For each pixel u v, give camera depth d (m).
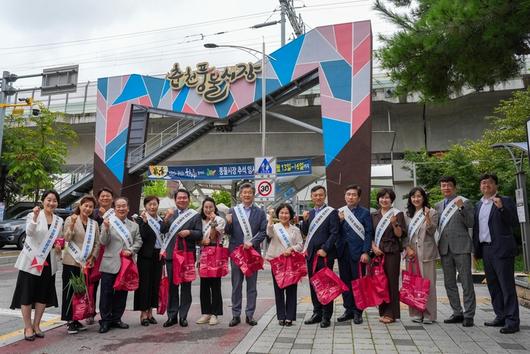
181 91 21.84
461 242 6.22
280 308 6.35
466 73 6.62
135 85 22.81
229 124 21.94
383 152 25.14
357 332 5.82
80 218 6.17
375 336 5.59
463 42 5.97
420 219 6.38
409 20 6.68
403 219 6.41
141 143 22.97
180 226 6.41
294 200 26.67
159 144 24.47
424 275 6.33
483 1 5.48
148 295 6.44
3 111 18.25
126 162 22.78
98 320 6.70
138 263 6.46
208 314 6.55
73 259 5.96
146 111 22.98
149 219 6.54
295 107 24.98
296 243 6.46
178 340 5.59
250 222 6.59
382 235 6.38
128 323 6.62
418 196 6.48
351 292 6.56
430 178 22.12
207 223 6.63
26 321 5.59
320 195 6.58
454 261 6.35
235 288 6.49
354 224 6.45
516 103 17.77
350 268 6.54
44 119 24.27
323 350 4.96
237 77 20.61
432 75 6.77
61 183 27.31
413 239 6.39
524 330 5.85
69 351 5.12
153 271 6.64
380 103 23.95
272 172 14.55
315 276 6.13
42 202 5.91
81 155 29.39
